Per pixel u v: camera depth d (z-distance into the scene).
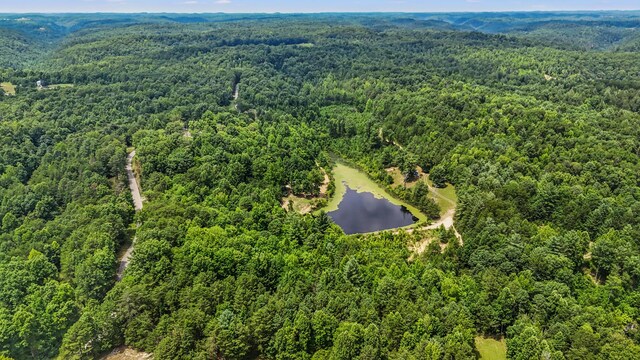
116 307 90.50
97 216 129.38
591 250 110.19
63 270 109.94
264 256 109.00
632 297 97.69
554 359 77.19
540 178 150.25
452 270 113.19
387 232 146.00
